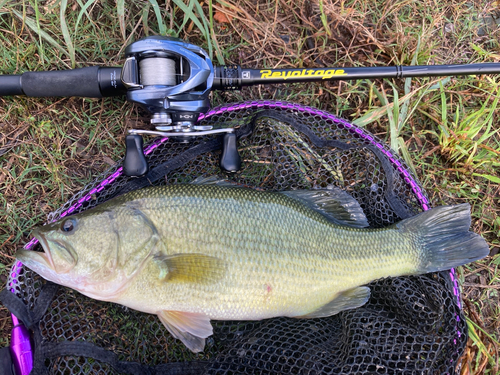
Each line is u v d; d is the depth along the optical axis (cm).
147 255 29
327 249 31
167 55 29
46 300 31
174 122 30
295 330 33
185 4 38
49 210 37
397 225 33
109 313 33
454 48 43
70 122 37
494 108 39
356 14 41
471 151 41
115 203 30
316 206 33
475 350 39
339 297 32
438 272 34
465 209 33
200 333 30
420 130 42
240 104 35
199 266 29
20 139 37
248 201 30
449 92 41
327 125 36
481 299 40
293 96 40
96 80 32
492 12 42
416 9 42
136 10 38
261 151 36
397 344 31
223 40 40
